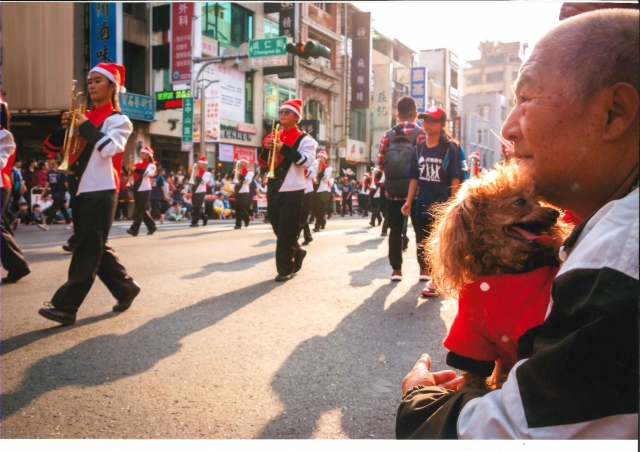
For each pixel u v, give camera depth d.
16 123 13.99
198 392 2.32
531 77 0.80
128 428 1.96
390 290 4.61
